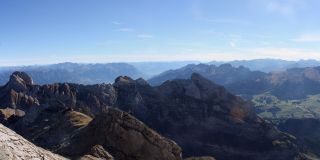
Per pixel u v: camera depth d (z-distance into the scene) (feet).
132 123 378.53
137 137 370.32
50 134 509.35
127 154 361.71
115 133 370.12
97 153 300.61
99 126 384.68
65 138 477.77
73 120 545.03
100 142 369.30
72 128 514.27
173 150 378.94
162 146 373.40
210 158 459.73
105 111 393.70
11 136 71.92
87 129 392.27
